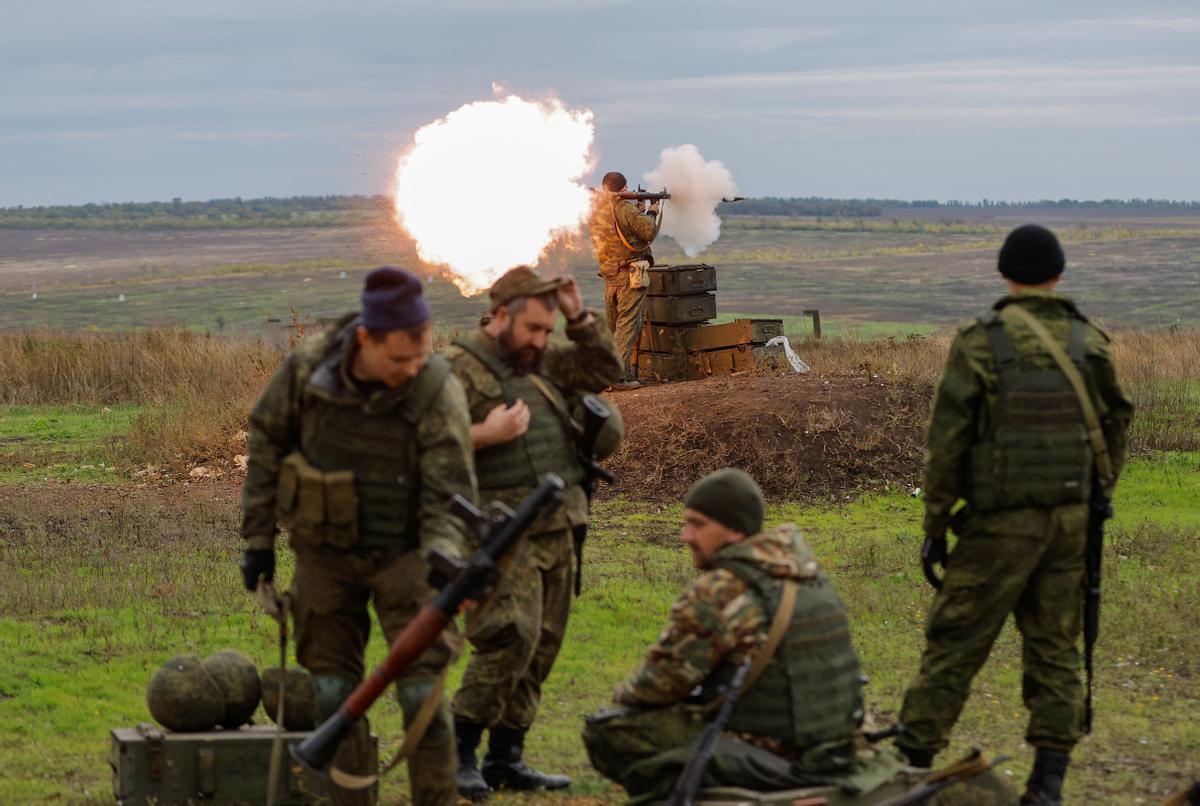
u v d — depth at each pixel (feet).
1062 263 18.51
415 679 15.70
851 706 15.15
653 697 15.19
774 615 14.80
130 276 384.06
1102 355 18.30
